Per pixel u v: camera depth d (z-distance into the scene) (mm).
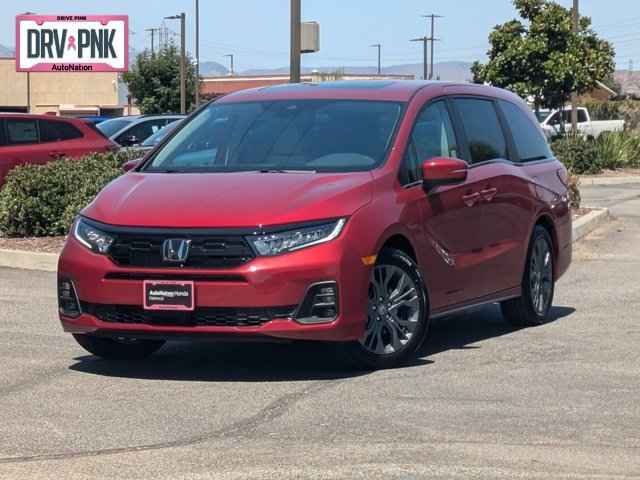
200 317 7043
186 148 8438
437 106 8664
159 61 60781
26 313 10031
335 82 9109
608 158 32562
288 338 6988
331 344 7414
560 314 10062
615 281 12031
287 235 7004
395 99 8438
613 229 17344
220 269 6969
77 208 14023
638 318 9781
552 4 33219
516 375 7445
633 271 12781
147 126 24719
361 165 7816
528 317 9414
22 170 14383
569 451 5727
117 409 6629
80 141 18219
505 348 8438
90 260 7285
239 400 6797
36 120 17828
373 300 7477
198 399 6840
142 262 7133
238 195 7293
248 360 8031
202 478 5324
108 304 7219
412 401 6719
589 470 5434
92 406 6707
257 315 6965
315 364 7836
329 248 7055
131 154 15273
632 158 33406
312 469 5434
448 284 8211
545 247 9648
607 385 7160
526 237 9266
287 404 6672
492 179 8836
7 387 7223
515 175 9203
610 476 5348
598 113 46938
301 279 6969
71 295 7441
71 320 7434
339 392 6957
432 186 8062
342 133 8133
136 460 5617
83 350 8430
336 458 5605
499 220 8875
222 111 8773
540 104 34375
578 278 12258
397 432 6059
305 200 7188
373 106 8375
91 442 5941
